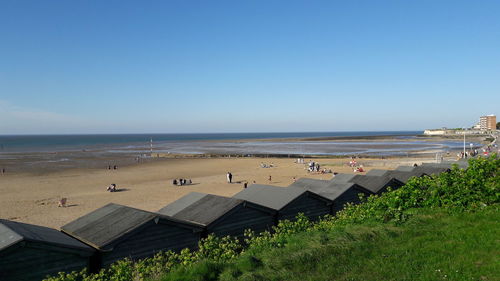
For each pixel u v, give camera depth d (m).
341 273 7.52
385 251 8.51
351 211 13.15
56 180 48.44
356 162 65.69
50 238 9.42
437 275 7.05
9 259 8.52
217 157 91.31
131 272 8.95
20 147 148.50
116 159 84.94
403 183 19.34
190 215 12.97
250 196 15.75
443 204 11.85
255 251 9.67
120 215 11.59
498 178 11.66
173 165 71.00
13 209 29.73
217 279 7.62
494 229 9.09
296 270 7.76
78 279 9.28
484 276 6.86
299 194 14.95
